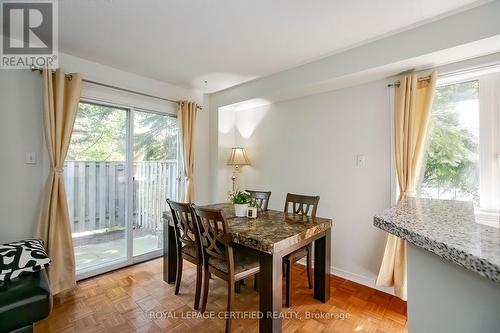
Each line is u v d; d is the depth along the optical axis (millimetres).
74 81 2336
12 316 1460
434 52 1876
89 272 2611
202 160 3752
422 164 2271
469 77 2062
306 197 2463
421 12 1759
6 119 2125
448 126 2193
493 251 593
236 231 1793
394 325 1873
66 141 2303
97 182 2775
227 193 3816
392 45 2074
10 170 2145
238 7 1712
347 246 2684
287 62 2613
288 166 3234
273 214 2418
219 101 3689
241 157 3590
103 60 2578
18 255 1725
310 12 1765
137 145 3090
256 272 1906
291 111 3211
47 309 1610
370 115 2531
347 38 2125
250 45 2258
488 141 2002
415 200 1459
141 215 3143
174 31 2023
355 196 2631
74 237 2619
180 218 2160
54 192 2223
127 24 1926
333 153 2805
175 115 3436
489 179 1997
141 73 2930
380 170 2461
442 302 740
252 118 3680
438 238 698
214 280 2576
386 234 2416
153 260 3146
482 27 1680
